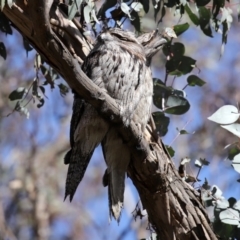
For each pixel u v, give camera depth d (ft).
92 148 31.35
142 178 30.09
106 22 33.40
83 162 31.60
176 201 30.48
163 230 30.99
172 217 30.60
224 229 32.01
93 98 26.96
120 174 30.76
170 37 34.09
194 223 30.60
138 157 29.53
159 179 29.89
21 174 64.03
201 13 33.86
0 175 64.03
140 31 33.81
